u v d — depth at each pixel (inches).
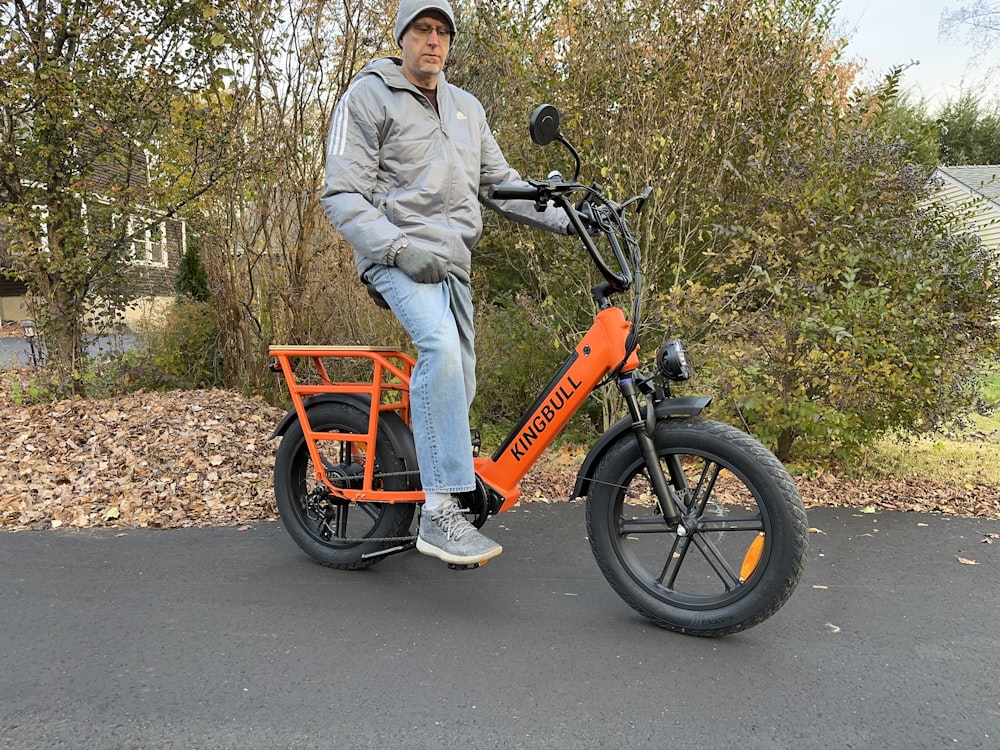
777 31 219.6
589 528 110.7
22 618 108.6
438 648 100.5
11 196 229.3
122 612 110.9
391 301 110.1
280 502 133.5
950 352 185.6
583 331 222.2
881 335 181.6
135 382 261.0
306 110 229.1
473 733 81.5
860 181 198.2
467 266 116.0
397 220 110.0
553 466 201.3
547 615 111.1
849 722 84.2
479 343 236.5
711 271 209.9
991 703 88.4
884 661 98.0
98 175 234.8
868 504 170.2
